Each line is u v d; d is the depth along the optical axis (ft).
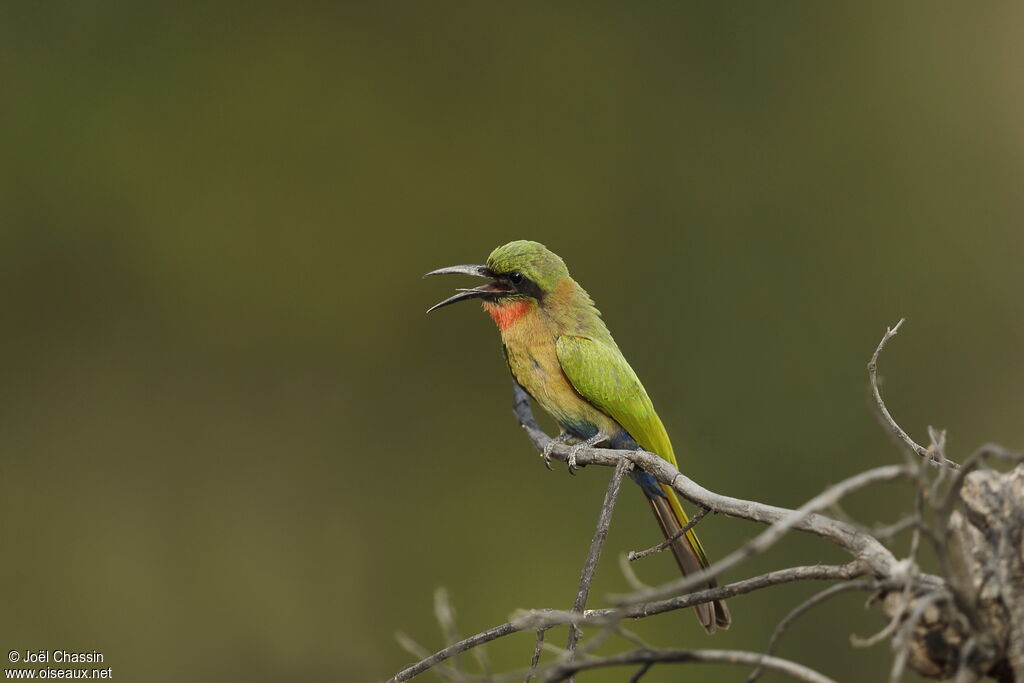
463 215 49.83
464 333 47.98
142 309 48.26
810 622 38.68
